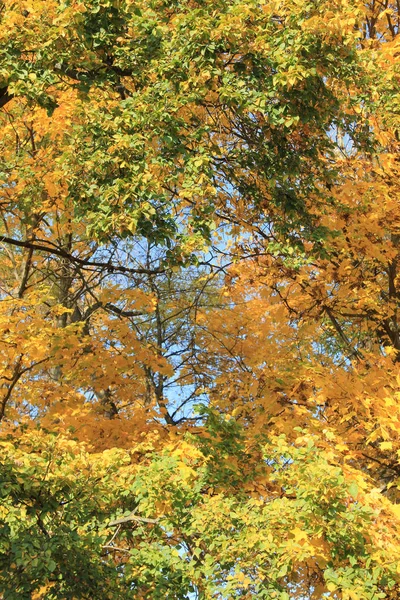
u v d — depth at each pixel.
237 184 8.69
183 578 5.36
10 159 9.88
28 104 7.14
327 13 7.11
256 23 7.46
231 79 7.40
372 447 8.51
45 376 11.11
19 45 7.22
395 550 5.34
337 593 5.31
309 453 5.59
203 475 6.20
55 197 9.59
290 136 8.45
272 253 8.41
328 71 7.48
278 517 5.45
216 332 10.02
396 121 8.53
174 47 7.29
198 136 7.53
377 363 8.34
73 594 5.31
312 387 8.06
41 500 5.60
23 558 4.80
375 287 9.14
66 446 6.05
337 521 5.27
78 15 6.94
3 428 8.23
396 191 8.91
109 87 7.83
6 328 7.84
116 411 9.74
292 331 9.40
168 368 8.62
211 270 9.81
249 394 8.22
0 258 13.24
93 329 11.91
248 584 5.22
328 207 8.73
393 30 11.06
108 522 5.99
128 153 7.05
